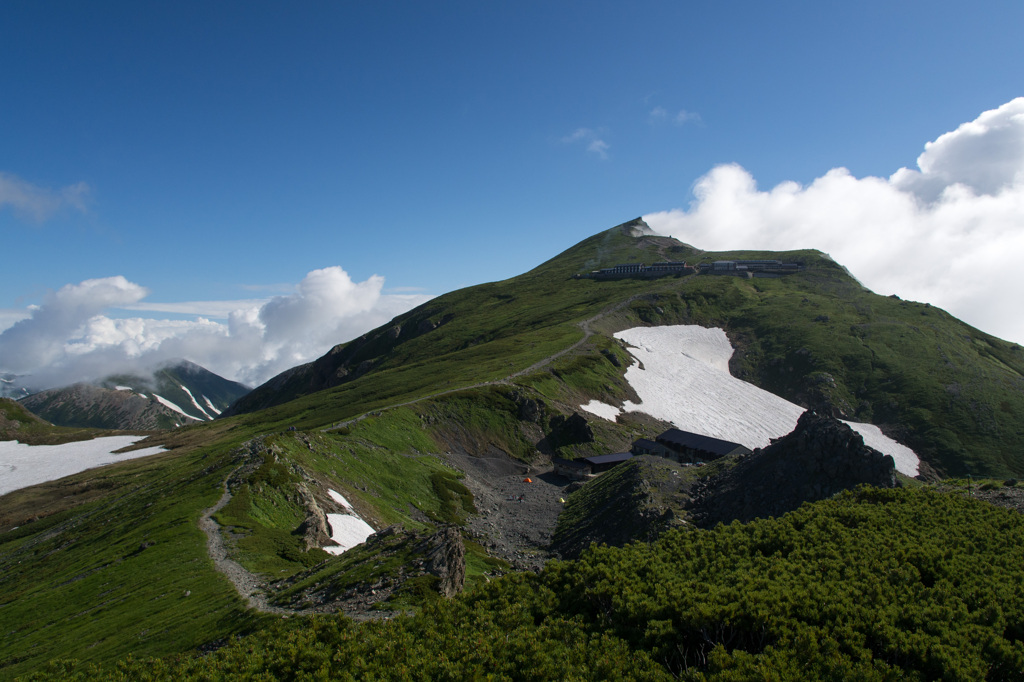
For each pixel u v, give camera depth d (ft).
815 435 209.87
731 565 112.27
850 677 70.33
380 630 92.38
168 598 132.46
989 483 161.89
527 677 78.79
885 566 104.47
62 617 137.18
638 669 76.69
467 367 580.71
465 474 346.33
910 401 581.94
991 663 74.74
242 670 83.76
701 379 624.18
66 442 629.51
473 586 121.29
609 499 255.70
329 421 444.14
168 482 274.57
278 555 163.63
